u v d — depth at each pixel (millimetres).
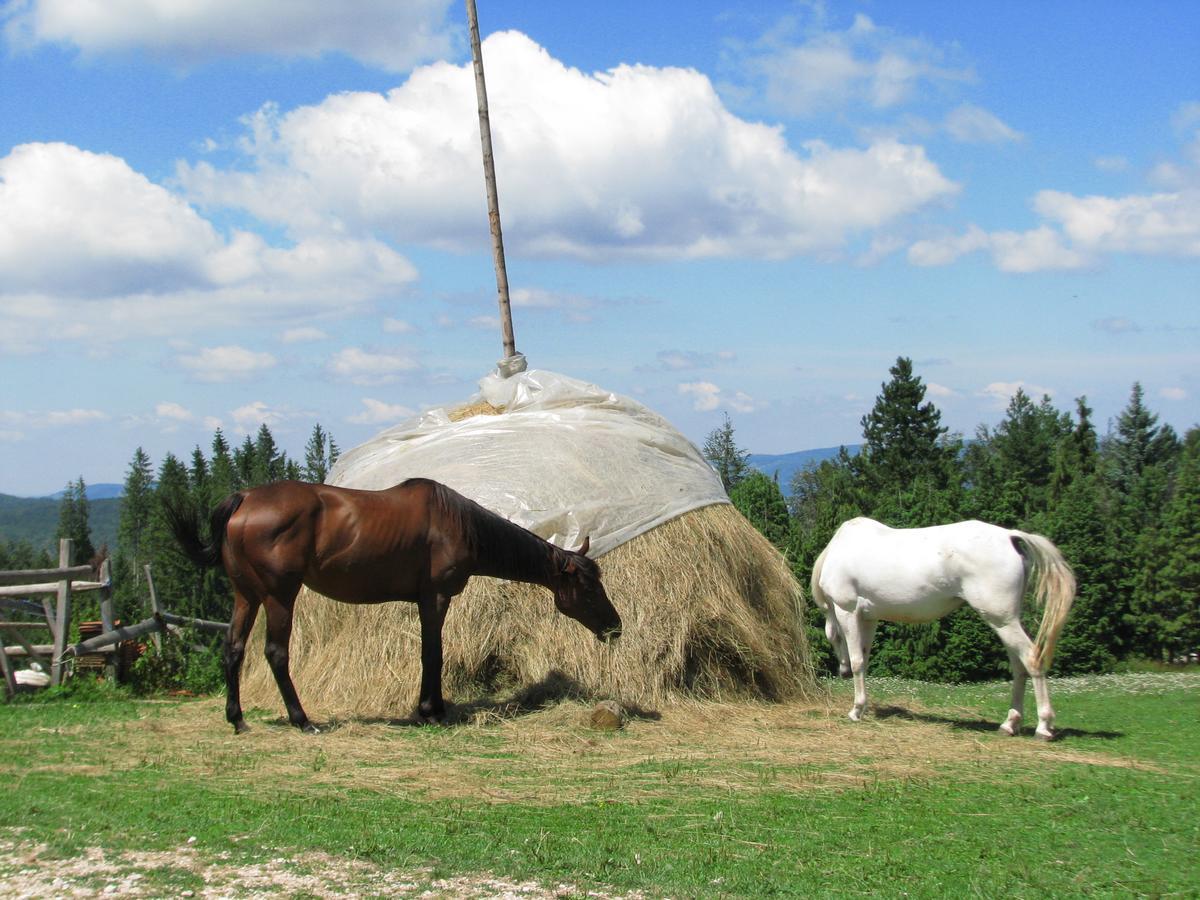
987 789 7016
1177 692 13203
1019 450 56938
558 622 10359
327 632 10680
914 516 36812
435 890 4625
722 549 11422
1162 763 8016
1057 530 32062
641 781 7137
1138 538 36781
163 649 12930
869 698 12359
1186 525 35219
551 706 9781
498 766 7547
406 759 7734
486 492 11000
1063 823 6141
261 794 6398
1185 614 33938
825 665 26297
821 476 64875
